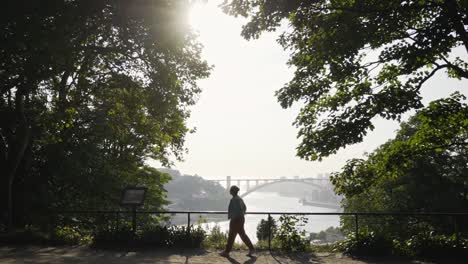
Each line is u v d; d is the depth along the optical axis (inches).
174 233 470.6
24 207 679.7
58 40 487.5
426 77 565.6
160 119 747.4
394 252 420.8
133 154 1088.8
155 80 646.5
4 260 386.9
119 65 653.9
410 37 565.3
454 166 1334.9
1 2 460.1
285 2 510.9
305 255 424.5
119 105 765.9
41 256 407.5
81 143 898.1
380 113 546.3
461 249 404.2
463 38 492.7
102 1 519.2
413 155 650.8
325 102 646.5
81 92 725.3
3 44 482.6
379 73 638.5
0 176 576.7
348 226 1328.7
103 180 948.0
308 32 580.7
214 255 421.1
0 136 624.4
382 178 657.0
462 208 1227.9
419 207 1301.7
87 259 393.7
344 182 652.7
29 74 521.0
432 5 515.5
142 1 547.8
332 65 561.6
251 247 432.5
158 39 585.6
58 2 483.5
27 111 694.5
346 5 552.1
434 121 639.8
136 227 490.0
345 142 551.8
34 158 818.8
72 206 932.0
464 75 585.9
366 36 511.2
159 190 1253.1
